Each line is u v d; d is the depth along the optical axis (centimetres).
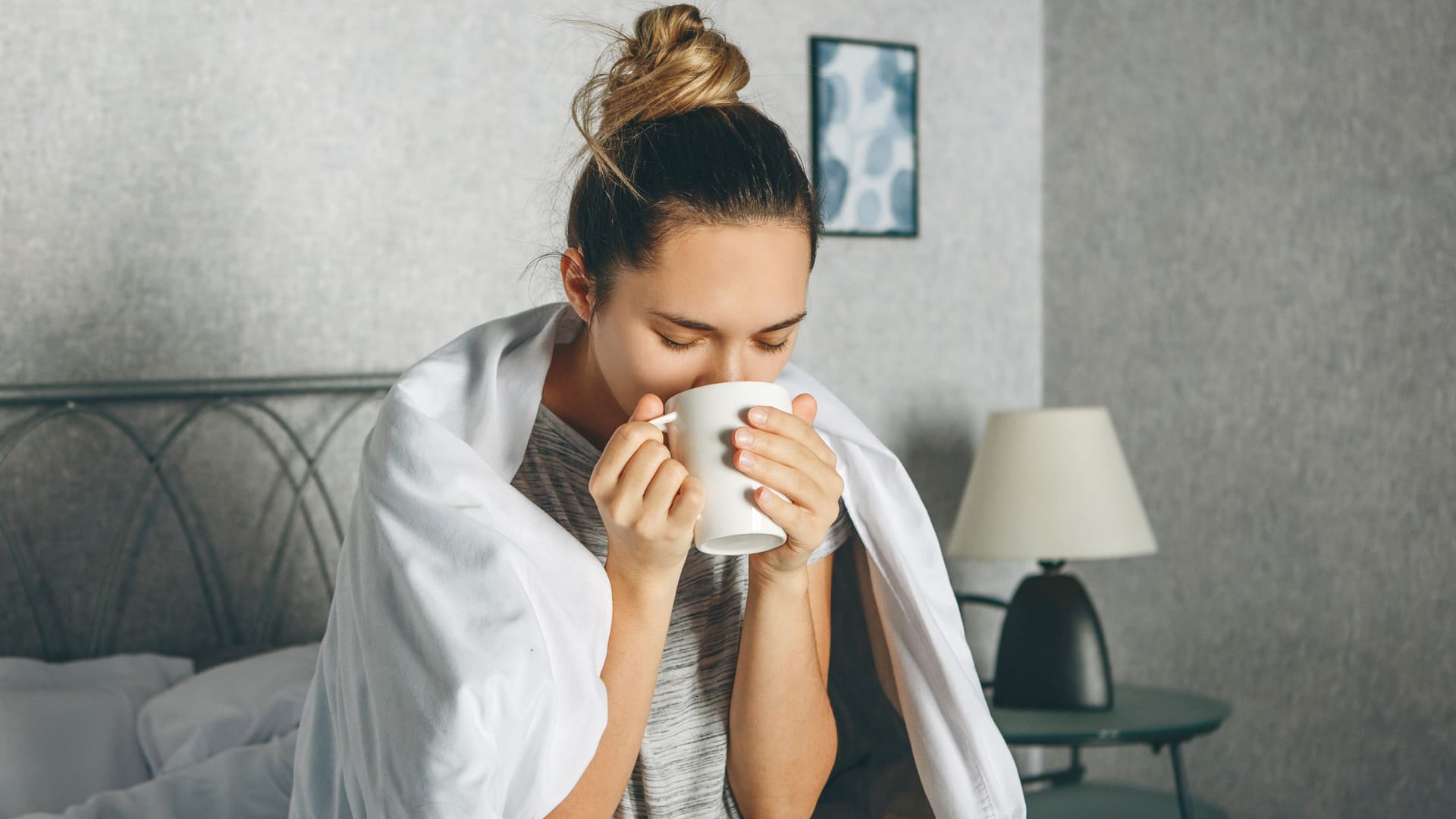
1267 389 223
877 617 110
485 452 96
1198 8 237
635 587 87
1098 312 263
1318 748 213
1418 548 196
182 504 193
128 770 156
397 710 78
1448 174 191
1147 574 249
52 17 183
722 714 103
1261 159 224
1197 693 238
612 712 88
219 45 195
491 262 216
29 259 182
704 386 82
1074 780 249
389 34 207
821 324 251
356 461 206
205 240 194
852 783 117
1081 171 267
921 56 262
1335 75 210
